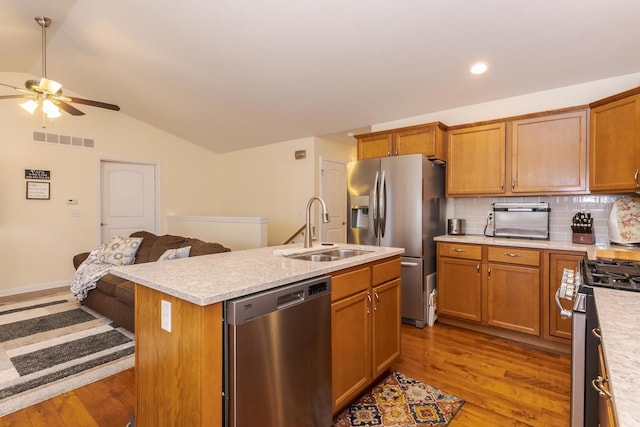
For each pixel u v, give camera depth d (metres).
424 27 2.43
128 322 2.88
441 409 1.92
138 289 1.56
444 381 2.22
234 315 1.24
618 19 2.13
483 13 2.22
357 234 3.60
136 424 1.60
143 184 5.62
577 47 2.45
